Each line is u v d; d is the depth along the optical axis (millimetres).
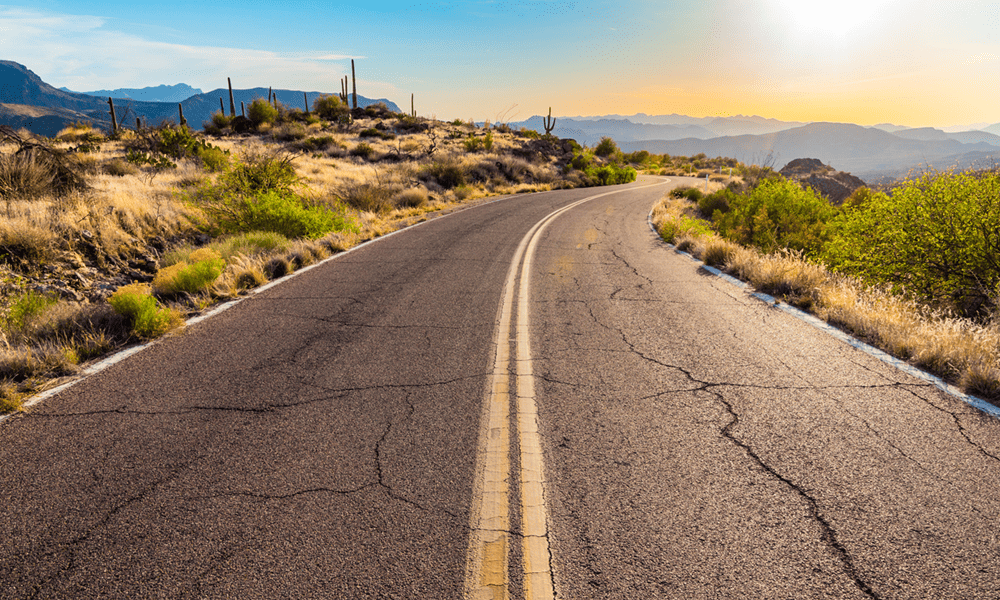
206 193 11516
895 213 7441
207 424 3285
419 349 4797
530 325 5648
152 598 1934
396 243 11523
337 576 2039
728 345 4930
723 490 2613
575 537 2270
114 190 11156
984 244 6461
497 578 2027
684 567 2094
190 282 6492
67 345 4410
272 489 2600
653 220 17719
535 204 22406
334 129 45906
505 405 3615
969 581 2000
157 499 2514
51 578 2021
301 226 11242
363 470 2787
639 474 2762
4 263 6898
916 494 2557
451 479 2709
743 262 8539
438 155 34781
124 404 3551
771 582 2014
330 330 5332
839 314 5652
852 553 2162
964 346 4121
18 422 3270
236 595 1945
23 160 9898
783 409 3537
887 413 3445
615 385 3992
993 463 2826
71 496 2527
